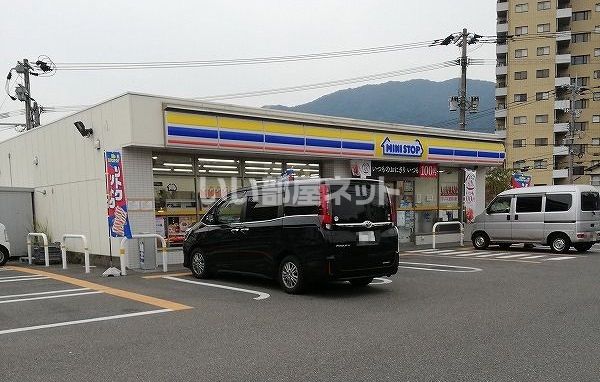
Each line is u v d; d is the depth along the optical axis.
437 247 17.36
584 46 52.91
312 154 14.30
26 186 16.47
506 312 6.36
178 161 12.62
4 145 18.17
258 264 8.42
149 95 11.30
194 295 7.78
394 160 17.00
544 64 51.47
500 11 53.94
